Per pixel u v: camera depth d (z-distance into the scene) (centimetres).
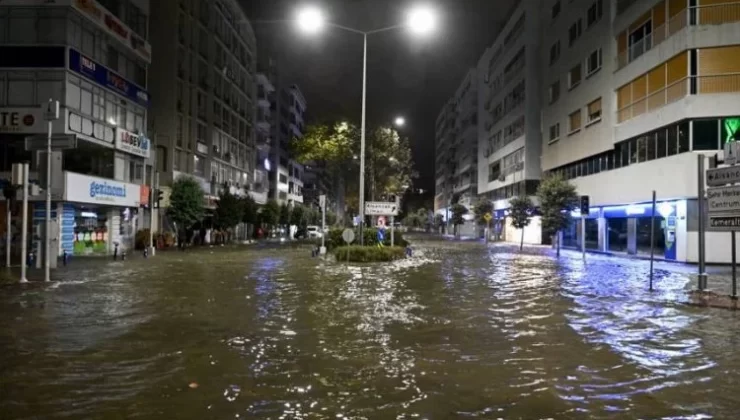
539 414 525
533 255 3412
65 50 2867
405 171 4044
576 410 538
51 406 541
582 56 3938
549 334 905
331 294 1398
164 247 4059
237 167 6562
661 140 2881
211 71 5597
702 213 1408
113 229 3350
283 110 9438
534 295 1401
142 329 925
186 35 4944
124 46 3459
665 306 1221
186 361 713
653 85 2956
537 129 5516
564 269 2277
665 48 2805
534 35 5531
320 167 4388
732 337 889
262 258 2888
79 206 3027
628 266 2489
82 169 3031
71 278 1789
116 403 550
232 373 658
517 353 771
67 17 2883
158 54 4678
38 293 1403
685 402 564
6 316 1052
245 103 6925
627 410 539
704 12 2631
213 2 5650
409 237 8325
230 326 955
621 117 3350
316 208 10194
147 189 3741
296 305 1205
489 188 7306
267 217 6719
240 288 1522
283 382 622
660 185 2850
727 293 1434
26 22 2873
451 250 4075
